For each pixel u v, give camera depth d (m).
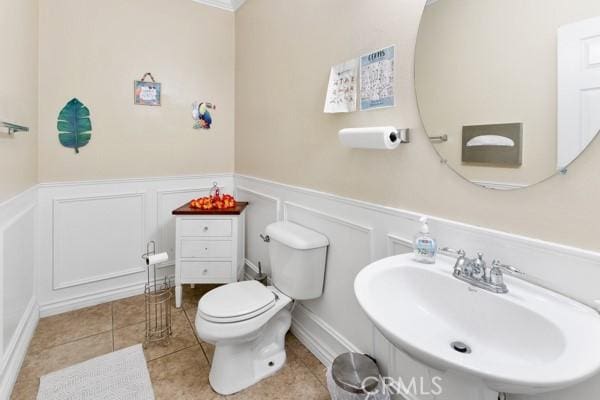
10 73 1.50
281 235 1.70
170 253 2.60
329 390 1.41
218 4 2.64
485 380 0.60
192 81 2.58
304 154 1.84
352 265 1.52
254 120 2.43
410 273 1.05
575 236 0.82
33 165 1.94
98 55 2.20
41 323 2.04
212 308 1.47
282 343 1.72
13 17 1.54
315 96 1.72
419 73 1.16
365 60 1.39
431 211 1.17
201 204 2.29
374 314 0.79
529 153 0.89
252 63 2.42
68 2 2.08
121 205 2.37
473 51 0.99
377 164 1.37
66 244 2.18
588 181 0.79
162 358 1.73
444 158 1.10
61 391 1.47
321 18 1.66
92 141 2.22
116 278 2.39
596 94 0.76
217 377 1.50
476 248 1.02
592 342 0.65
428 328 0.95
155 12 2.39
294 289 1.62
